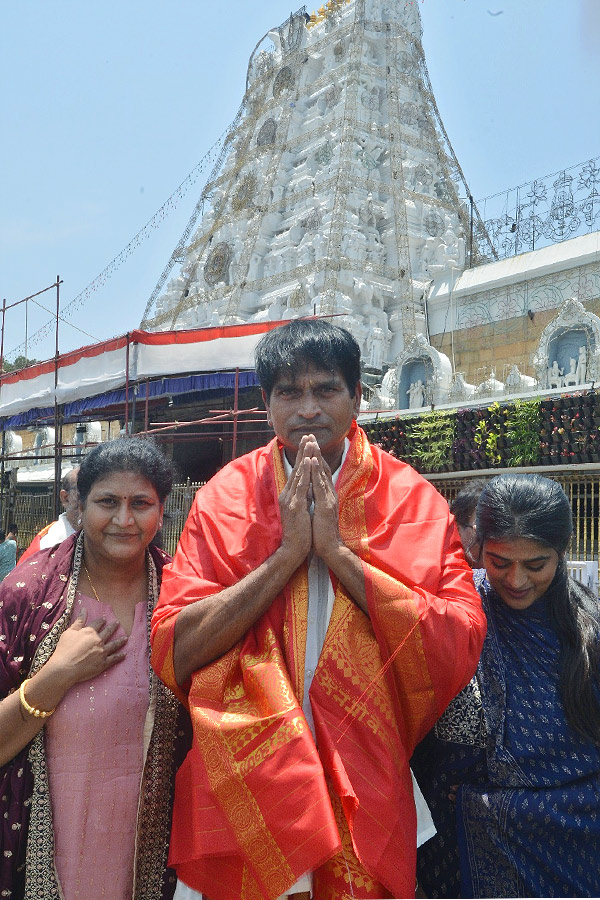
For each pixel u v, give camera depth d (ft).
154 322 88.63
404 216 69.26
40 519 55.26
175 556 7.70
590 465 28.45
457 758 7.60
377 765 6.49
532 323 59.82
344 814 6.22
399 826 6.38
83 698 7.47
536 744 7.22
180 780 6.98
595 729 7.21
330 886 6.23
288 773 6.02
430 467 34.12
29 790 7.30
